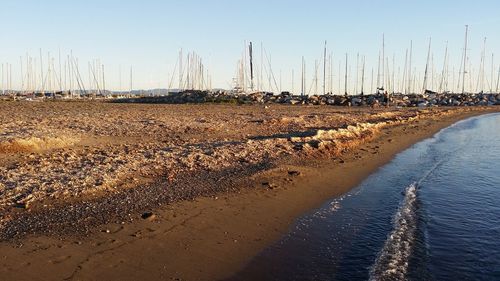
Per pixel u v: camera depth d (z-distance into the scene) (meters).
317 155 24.12
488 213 15.14
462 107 98.56
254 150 23.20
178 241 10.49
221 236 11.16
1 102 58.09
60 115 39.03
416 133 44.22
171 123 34.88
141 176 16.39
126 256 9.41
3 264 8.59
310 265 9.88
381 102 92.12
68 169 16.53
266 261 9.95
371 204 15.70
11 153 18.89
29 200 12.57
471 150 33.78
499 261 10.71
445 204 16.34
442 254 11.05
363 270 9.75
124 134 27.62
